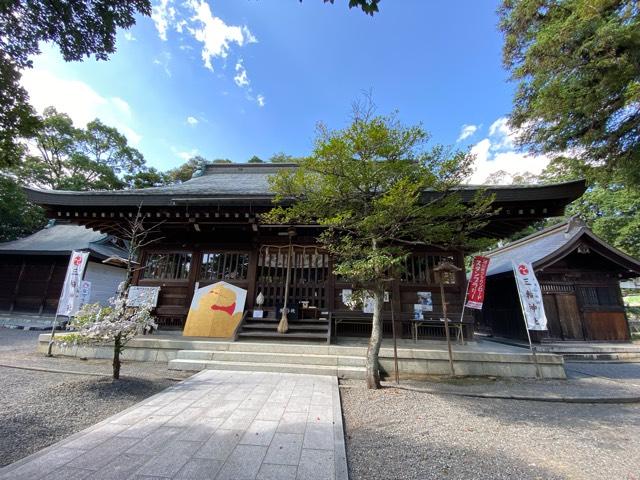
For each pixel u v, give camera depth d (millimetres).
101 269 16516
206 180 12281
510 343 11070
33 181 21812
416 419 3904
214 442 3102
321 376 5820
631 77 7086
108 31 4746
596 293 11320
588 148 8703
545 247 12609
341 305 8445
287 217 5742
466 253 8609
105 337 4922
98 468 2574
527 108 9031
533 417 4113
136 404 4211
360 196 5383
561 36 7461
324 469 2645
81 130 24016
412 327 8234
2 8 4277
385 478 2590
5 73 5160
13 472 2475
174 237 9164
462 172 5059
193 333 8117
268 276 8805
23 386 4777
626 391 5434
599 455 3051
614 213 18688
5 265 15352
